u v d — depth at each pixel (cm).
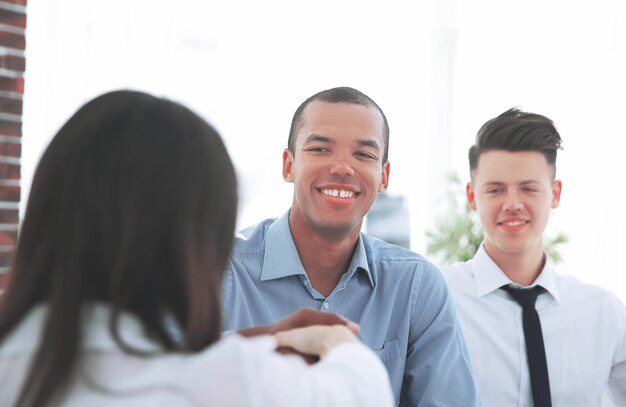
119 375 71
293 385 75
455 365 165
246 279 162
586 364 213
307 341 91
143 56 398
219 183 79
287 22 446
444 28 480
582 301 217
